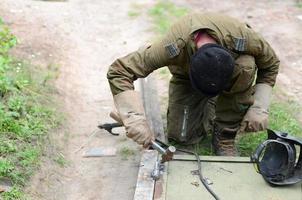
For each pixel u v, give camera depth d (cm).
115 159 414
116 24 734
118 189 377
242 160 361
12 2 752
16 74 505
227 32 346
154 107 468
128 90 352
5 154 380
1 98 448
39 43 621
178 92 407
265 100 378
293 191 324
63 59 596
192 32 340
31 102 462
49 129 433
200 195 321
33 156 385
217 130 400
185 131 411
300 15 755
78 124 467
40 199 356
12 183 355
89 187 380
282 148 335
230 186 330
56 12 752
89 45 655
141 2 838
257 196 318
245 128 374
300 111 484
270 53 368
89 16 757
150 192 323
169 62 347
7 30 509
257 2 830
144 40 675
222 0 848
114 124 439
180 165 357
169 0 851
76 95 521
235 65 350
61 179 387
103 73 579
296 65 589
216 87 326
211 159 363
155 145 340
